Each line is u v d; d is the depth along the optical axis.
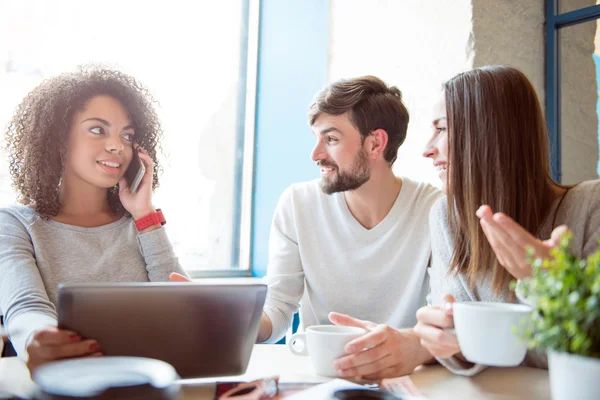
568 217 1.07
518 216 1.12
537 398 0.80
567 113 2.15
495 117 1.12
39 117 1.37
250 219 3.00
